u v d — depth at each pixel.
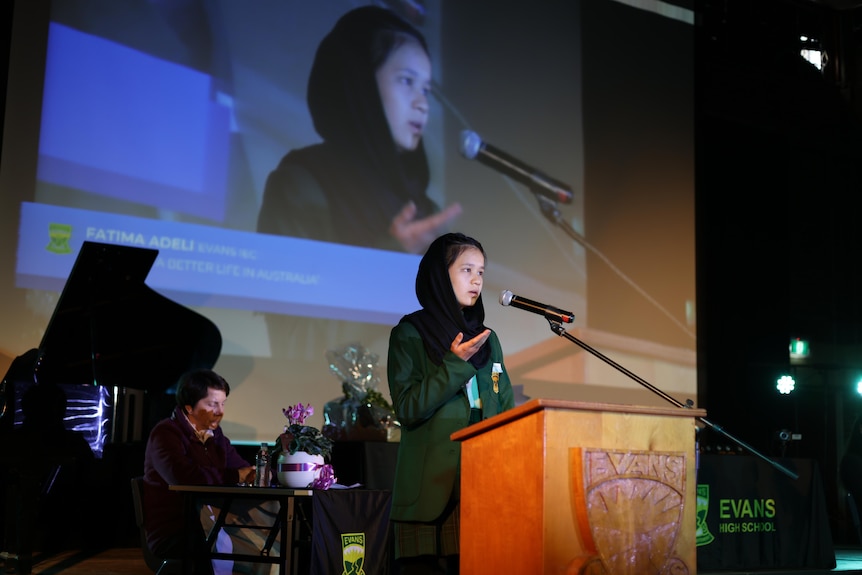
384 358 7.56
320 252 7.39
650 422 2.27
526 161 8.39
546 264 8.39
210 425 4.65
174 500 4.31
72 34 6.61
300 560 3.91
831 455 10.32
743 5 10.23
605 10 9.01
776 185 10.52
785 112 10.30
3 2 6.42
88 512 6.18
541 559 2.03
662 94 9.27
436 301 2.71
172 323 6.29
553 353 8.30
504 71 8.38
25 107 6.45
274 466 4.01
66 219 6.52
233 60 7.19
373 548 3.79
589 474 2.09
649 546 2.17
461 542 2.27
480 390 2.70
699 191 9.66
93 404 5.46
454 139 8.07
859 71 10.71
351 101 7.65
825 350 10.55
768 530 5.97
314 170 7.43
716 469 5.84
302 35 7.49
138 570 5.22
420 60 7.97
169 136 6.90
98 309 5.96
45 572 5.11
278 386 7.13
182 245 6.88
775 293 10.34
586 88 8.80
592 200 8.72
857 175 10.86
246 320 7.07
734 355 10.01
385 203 7.70
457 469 2.54
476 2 8.30
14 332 6.32
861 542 8.80
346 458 5.21
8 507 5.35
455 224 8.00
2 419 5.11
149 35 6.88
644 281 8.91
